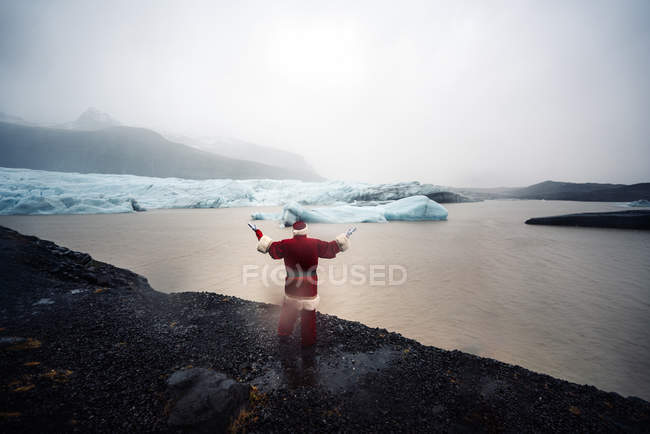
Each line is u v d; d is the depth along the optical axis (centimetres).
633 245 1616
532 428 220
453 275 1010
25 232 1978
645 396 399
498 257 1305
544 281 948
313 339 327
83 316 376
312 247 320
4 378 238
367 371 288
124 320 377
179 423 200
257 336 352
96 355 292
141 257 1252
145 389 244
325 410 233
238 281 916
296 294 319
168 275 982
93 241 1645
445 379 279
